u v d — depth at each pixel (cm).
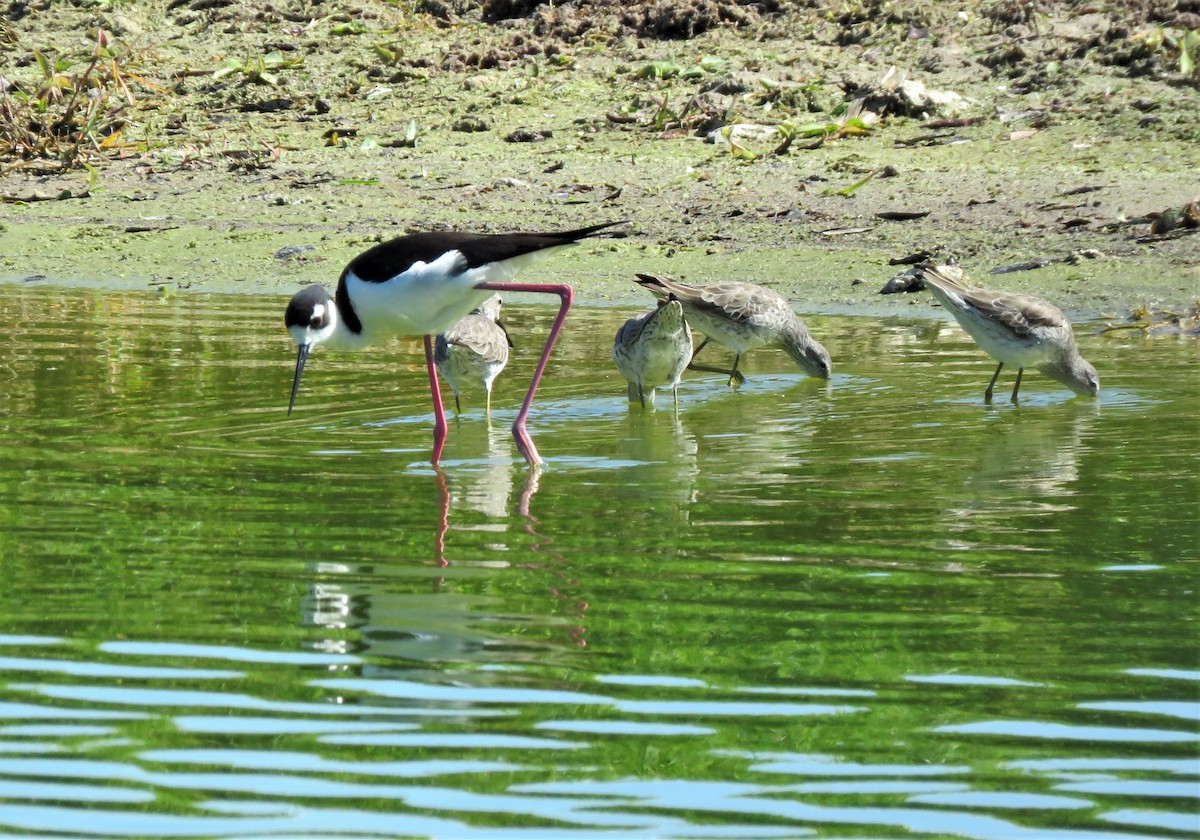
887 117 2753
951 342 1839
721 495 1123
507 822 595
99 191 2773
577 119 2900
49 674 742
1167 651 776
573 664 757
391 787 624
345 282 1254
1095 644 787
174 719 688
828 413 1476
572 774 636
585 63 3109
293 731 677
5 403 1443
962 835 586
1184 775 636
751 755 654
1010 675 744
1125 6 2920
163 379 1576
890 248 2219
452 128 2920
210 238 2466
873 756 653
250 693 719
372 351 1792
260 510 1066
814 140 2702
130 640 789
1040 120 2653
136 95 3158
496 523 1038
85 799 612
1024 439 1320
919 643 789
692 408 1523
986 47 2897
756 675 743
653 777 633
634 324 1516
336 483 1161
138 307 2044
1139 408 1457
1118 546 967
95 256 2398
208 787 623
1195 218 2178
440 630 806
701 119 2820
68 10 3538
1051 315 1500
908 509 1069
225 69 3219
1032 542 979
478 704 708
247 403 1471
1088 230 2211
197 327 1892
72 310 2017
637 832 588
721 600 860
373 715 695
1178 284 1988
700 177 2584
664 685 731
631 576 906
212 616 827
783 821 597
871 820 597
